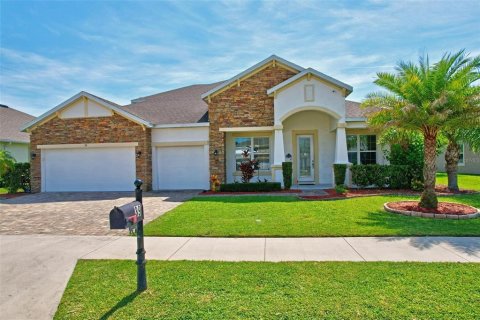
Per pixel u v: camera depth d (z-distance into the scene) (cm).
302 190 1555
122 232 830
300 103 1620
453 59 1002
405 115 978
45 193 1739
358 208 1052
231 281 486
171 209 1119
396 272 504
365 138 1803
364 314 378
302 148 1839
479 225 806
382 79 1081
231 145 1828
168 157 1783
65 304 435
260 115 1691
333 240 703
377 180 1506
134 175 1731
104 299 442
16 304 453
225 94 1711
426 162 998
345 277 489
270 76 1689
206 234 766
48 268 579
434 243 664
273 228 804
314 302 411
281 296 431
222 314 388
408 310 384
